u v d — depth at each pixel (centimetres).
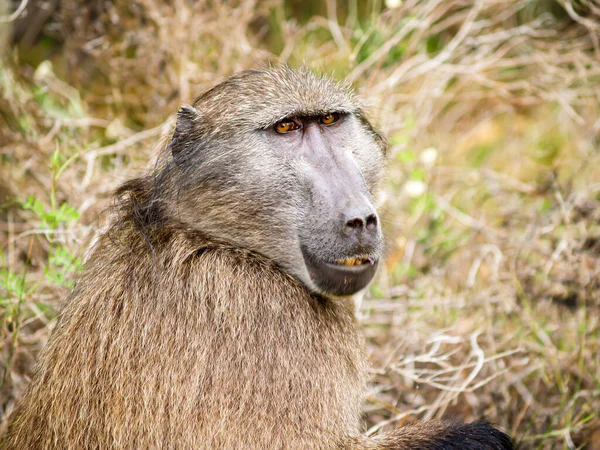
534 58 1928
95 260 1030
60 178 1479
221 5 1803
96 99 1883
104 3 1833
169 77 1741
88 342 943
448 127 2130
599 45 2005
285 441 888
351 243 962
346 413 962
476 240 1695
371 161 1100
